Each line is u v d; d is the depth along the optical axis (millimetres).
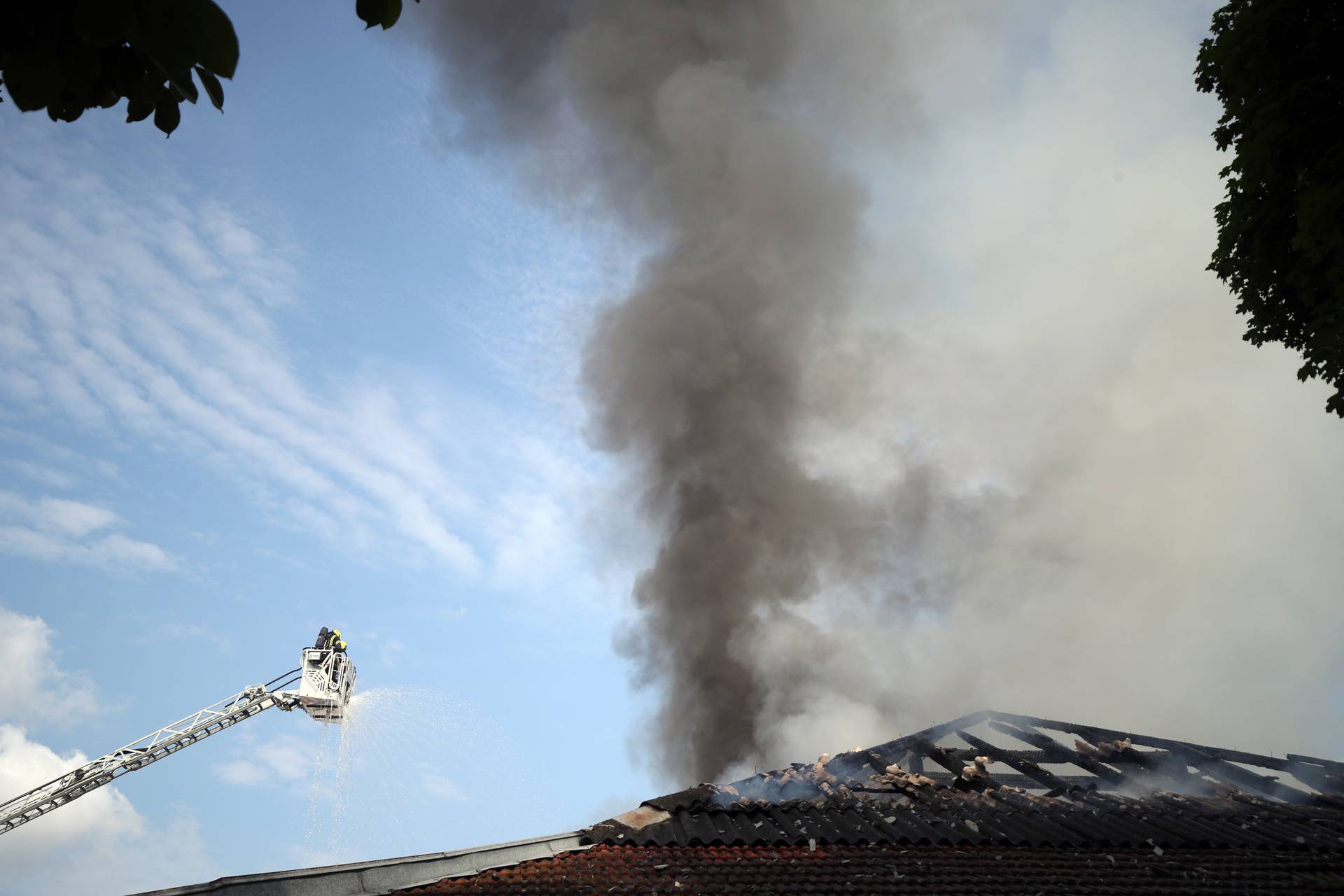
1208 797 10227
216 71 2164
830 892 6961
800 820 8523
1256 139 7008
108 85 2713
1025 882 7363
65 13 2166
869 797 9500
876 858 7754
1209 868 7984
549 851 7578
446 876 6863
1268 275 7488
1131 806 9562
